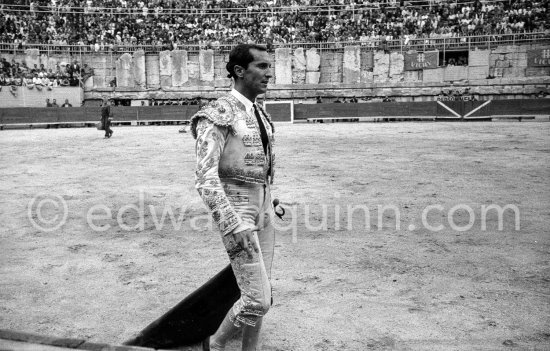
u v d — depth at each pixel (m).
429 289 3.63
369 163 10.43
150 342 2.60
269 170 2.52
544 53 27.02
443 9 30.44
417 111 26.08
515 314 3.19
